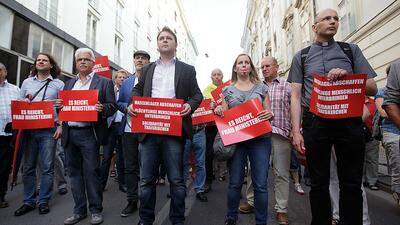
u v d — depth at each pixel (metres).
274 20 28.64
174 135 3.17
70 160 3.85
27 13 9.28
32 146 4.35
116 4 18.73
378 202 4.89
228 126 3.31
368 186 5.98
